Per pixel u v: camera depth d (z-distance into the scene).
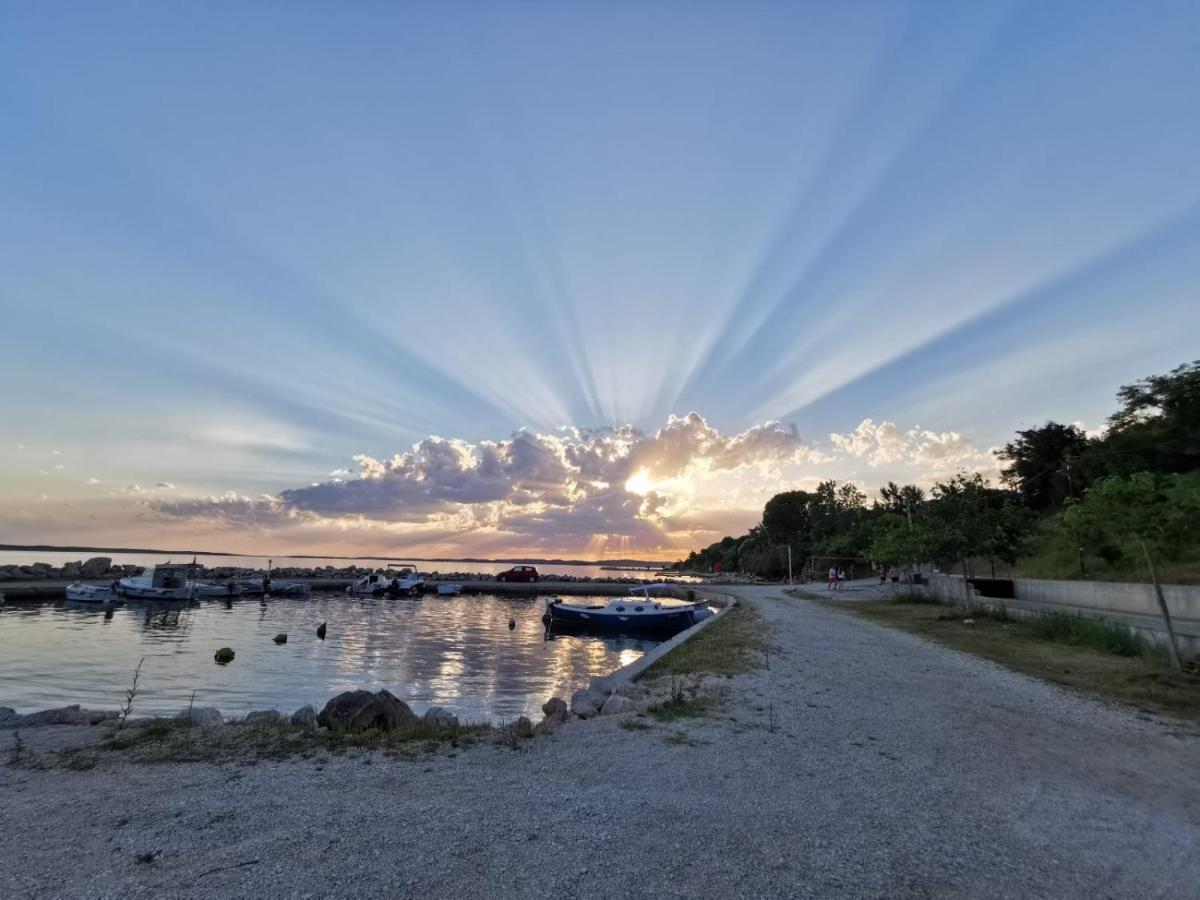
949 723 9.10
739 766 6.82
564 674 21.06
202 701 15.44
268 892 3.88
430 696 16.25
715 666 13.52
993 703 10.52
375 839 4.68
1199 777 6.99
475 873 4.21
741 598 43.09
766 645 17.28
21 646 26.02
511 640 32.22
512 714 13.59
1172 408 42.59
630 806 5.54
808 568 87.31
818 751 7.51
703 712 9.28
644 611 35.84
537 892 3.99
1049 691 11.55
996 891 4.30
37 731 7.47
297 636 31.86
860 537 71.12
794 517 104.38
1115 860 4.86
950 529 26.50
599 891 4.04
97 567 58.38
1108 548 27.84
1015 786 6.50
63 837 4.59
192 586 49.94
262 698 15.94
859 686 11.74
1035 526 30.78
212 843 4.54
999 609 25.12
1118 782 6.76
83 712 8.23
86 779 5.84
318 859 4.34
